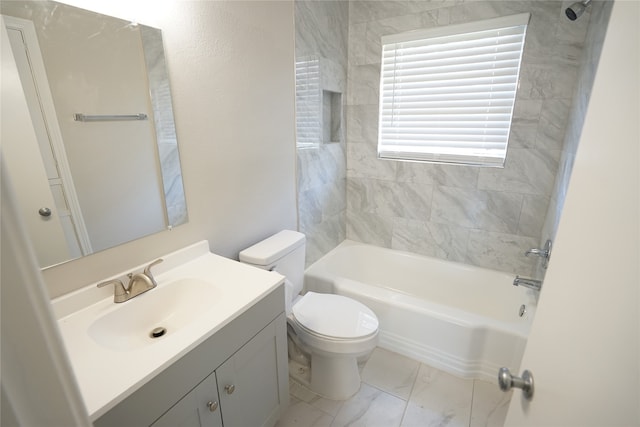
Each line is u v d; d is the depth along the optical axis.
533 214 2.01
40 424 0.24
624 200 0.37
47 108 0.89
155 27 1.11
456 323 1.70
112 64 1.02
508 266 2.17
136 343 1.03
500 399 1.59
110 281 1.04
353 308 1.64
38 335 0.23
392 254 2.54
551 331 0.53
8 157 0.83
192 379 0.88
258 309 1.12
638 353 0.31
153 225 1.21
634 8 0.41
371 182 2.54
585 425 0.38
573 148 1.50
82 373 0.75
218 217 1.49
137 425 0.75
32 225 0.89
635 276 0.33
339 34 2.20
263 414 1.26
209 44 1.31
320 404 1.58
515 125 1.93
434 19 2.02
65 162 0.94
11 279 0.21
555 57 1.74
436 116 2.20
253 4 1.48
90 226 1.02
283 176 1.88
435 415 1.51
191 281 1.21
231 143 1.49
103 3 0.97
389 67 2.27
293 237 1.73
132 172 1.12
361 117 2.43
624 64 0.41
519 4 1.77
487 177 2.09
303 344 1.57
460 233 2.29
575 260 0.49
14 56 0.81
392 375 1.75
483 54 1.96
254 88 1.57
